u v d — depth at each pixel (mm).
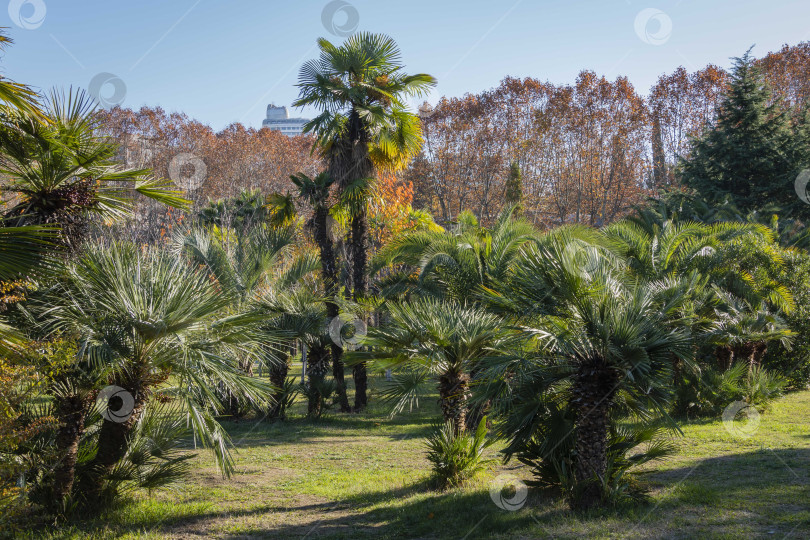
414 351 9055
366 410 17938
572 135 54812
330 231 17297
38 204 6777
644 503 7316
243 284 14836
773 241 21500
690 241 18203
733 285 17344
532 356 7676
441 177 55719
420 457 11102
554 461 7730
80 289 6988
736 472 8703
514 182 44656
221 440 7359
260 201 27094
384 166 17922
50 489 7105
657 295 9102
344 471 10094
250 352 8102
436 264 15250
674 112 53625
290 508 7898
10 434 5859
